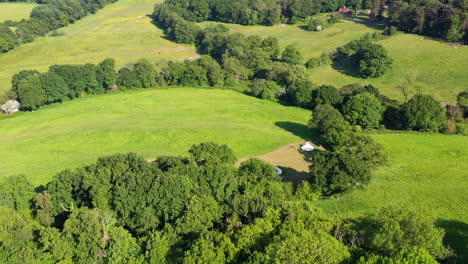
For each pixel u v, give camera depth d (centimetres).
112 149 8500
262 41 16150
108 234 4438
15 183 5538
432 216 5200
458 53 13950
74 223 4450
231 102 11938
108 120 10381
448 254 4006
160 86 13850
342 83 13275
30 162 8012
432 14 15400
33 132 9875
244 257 3712
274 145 8556
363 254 3803
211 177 5544
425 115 8625
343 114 9388
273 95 12138
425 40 15375
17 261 4053
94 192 5238
